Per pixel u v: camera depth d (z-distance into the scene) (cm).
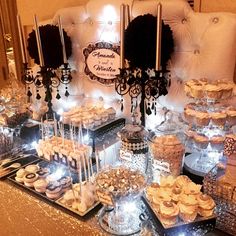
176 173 117
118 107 161
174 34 132
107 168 115
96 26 155
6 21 224
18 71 228
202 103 118
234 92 121
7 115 154
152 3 132
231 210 95
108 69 158
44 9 181
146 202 99
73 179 127
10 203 126
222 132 114
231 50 122
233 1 126
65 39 163
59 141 136
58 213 109
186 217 89
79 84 174
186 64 133
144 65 127
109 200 101
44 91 182
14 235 131
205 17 124
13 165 140
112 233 99
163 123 129
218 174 106
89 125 139
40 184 119
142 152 123
